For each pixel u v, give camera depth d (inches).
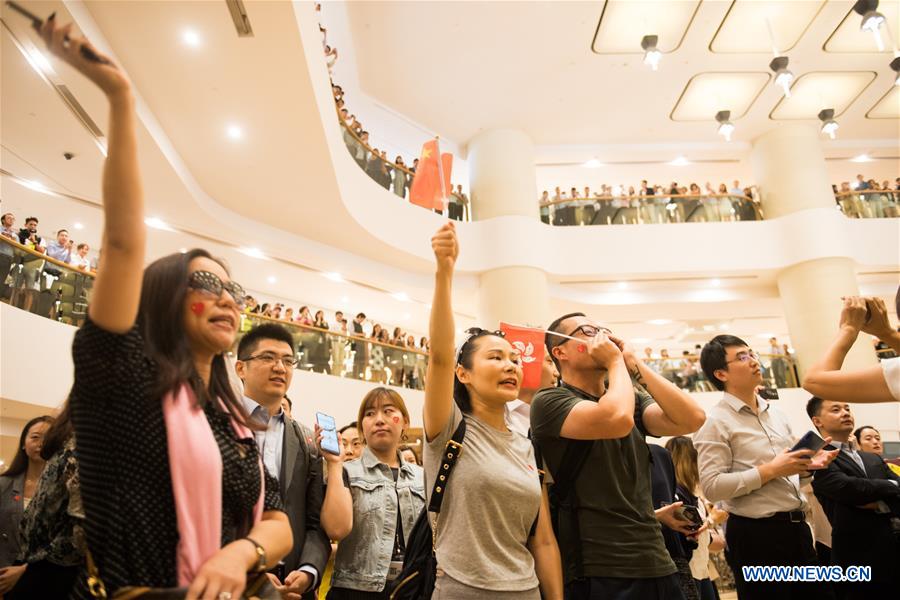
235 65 241.3
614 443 80.4
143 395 42.6
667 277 475.8
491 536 66.8
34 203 307.7
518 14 385.4
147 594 38.9
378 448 113.3
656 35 389.7
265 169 310.2
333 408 333.7
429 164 124.0
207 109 266.1
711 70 436.8
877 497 106.2
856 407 421.7
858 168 562.9
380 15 383.6
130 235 41.4
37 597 60.1
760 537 103.5
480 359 76.7
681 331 577.6
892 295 499.5
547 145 513.0
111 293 40.9
